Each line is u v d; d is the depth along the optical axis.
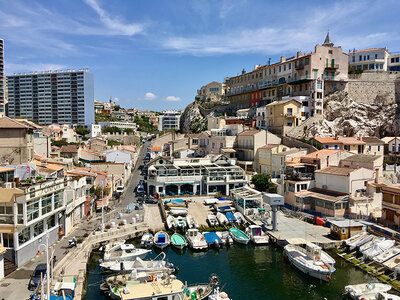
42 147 72.31
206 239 46.19
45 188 38.75
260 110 99.00
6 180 40.34
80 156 94.75
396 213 46.62
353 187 55.62
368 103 100.06
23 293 29.12
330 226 48.69
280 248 45.44
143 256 40.16
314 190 60.72
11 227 34.53
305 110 92.50
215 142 95.81
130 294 30.27
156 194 70.44
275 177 74.38
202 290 32.94
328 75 96.31
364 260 39.31
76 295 30.34
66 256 37.72
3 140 51.22
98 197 59.69
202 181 73.50
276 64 106.44
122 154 93.88
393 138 90.00
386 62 123.31
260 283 36.06
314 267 36.62
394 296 29.67
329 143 78.94
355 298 31.22
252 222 54.00
